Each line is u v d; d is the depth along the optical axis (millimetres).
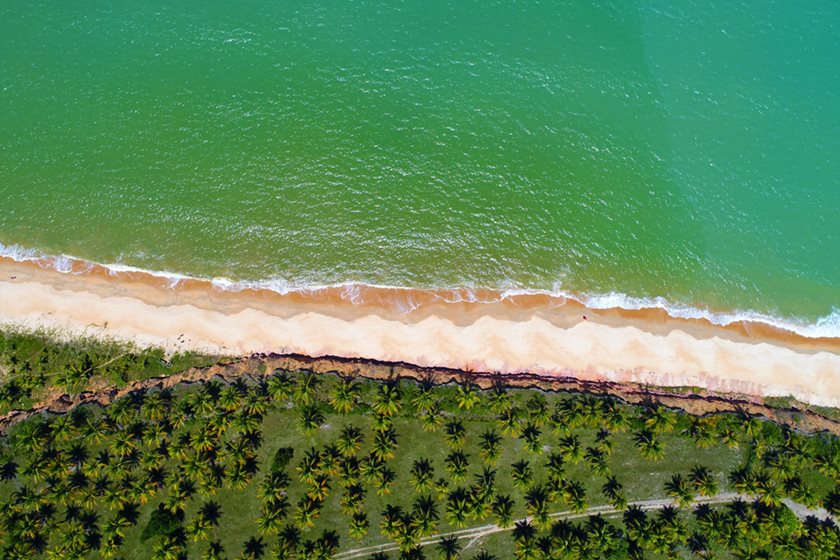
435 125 86250
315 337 78000
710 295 80812
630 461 73750
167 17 89125
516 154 85125
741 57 88938
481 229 82500
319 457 72812
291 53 88375
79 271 79750
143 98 85875
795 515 71625
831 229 82938
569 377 77562
